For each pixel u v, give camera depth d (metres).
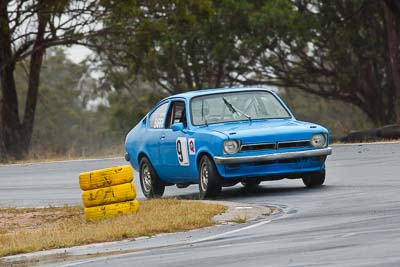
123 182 39.22
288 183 48.78
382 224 30.27
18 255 31.30
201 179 44.03
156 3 114.44
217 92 46.47
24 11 111.12
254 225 33.28
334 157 60.16
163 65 129.38
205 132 43.81
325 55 129.12
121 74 142.25
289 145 43.16
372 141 76.19
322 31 122.31
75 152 95.81
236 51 124.38
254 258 25.66
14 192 56.91
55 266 28.02
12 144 115.50
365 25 125.81
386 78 129.50
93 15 113.19
